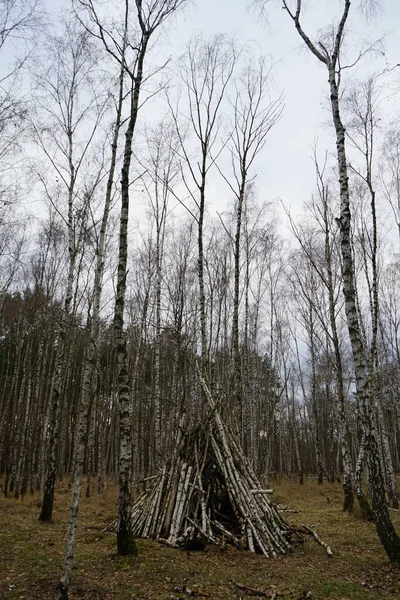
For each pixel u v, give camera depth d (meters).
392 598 6.03
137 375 21.34
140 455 21.19
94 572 6.83
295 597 6.11
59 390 12.13
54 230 20.19
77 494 6.02
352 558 8.25
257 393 30.34
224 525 9.62
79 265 15.58
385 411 42.69
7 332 26.75
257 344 31.16
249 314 29.91
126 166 8.73
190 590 6.19
